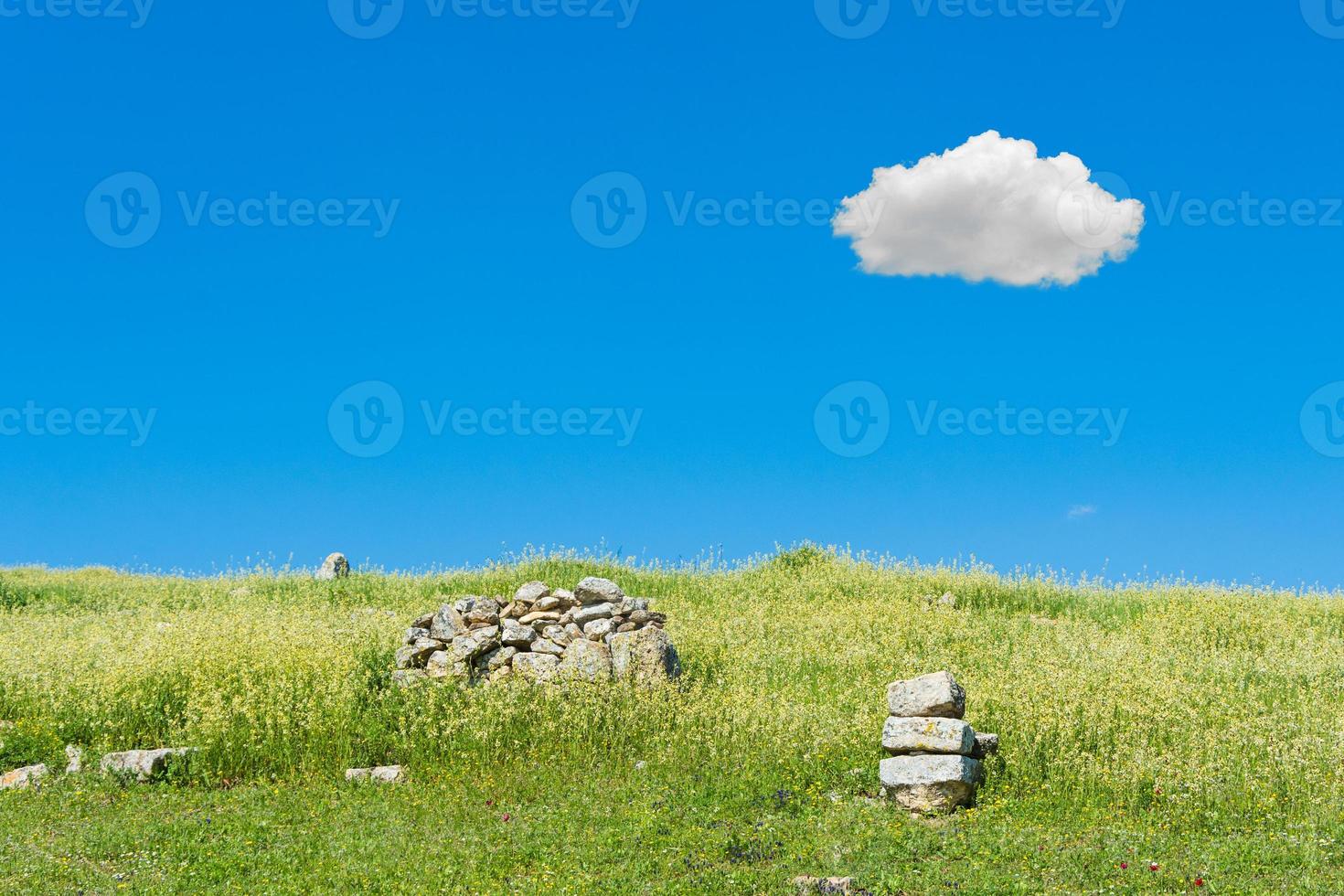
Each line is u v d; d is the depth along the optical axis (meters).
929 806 11.13
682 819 10.26
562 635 15.72
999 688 14.84
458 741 13.07
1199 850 9.47
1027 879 8.59
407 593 24.31
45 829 10.02
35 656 16.27
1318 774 11.75
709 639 18.97
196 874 8.60
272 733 12.88
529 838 9.68
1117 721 13.82
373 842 9.54
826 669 17.58
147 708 13.78
